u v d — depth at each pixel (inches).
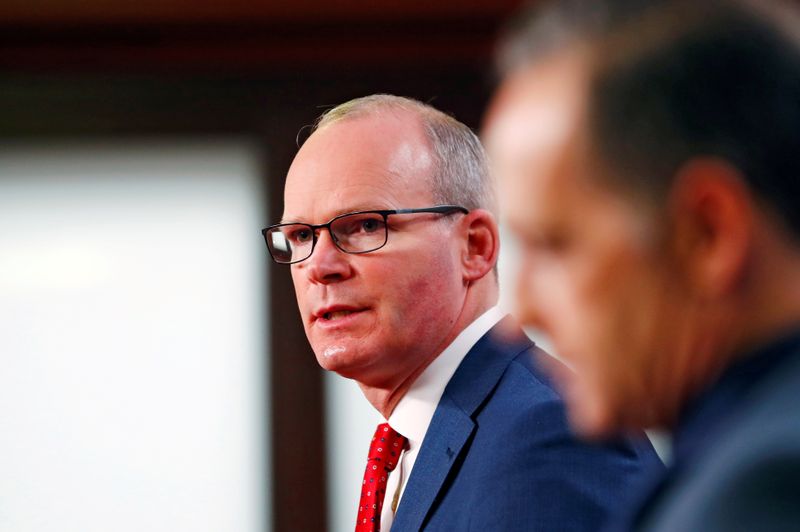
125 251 471.2
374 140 201.3
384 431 202.2
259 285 470.6
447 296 198.8
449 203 202.8
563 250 79.4
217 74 490.0
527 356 197.6
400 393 201.3
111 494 454.0
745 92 72.7
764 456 66.8
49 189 475.8
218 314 467.2
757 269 73.6
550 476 167.8
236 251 474.0
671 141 73.8
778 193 72.2
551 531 163.9
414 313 195.8
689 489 72.6
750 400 73.3
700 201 73.5
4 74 482.9
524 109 79.7
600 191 76.2
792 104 72.3
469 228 205.2
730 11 74.5
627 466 169.3
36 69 484.4
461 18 484.4
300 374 465.1
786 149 72.2
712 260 74.1
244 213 479.2
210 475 458.0
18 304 463.2
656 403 79.5
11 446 453.4
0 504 450.0
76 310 464.1
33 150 479.2
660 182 74.3
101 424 457.1
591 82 76.5
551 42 79.4
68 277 466.6
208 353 464.1
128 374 460.8
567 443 170.9
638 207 75.1
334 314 197.6
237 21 483.5
